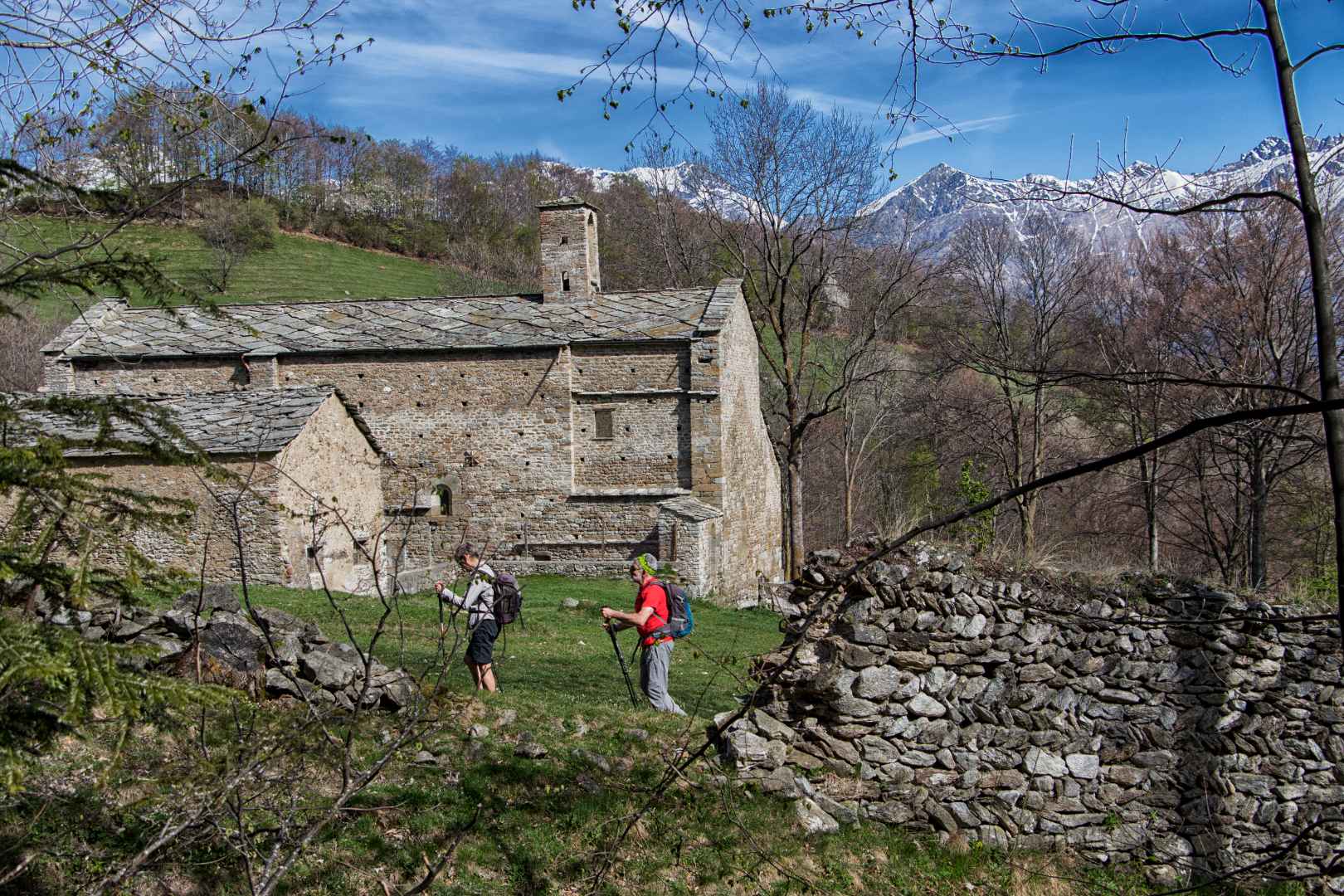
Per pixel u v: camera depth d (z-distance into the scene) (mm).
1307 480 25266
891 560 8797
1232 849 8859
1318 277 5879
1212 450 23297
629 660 13945
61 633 3861
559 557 26078
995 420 35031
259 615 9125
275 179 64625
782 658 8789
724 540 26125
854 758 8727
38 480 4145
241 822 5430
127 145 6746
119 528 4406
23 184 4734
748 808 8266
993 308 30641
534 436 26203
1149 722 8961
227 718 6797
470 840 7406
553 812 7887
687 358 25797
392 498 26688
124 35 6234
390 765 7965
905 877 7977
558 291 27734
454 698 9266
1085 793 8820
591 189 61531
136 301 31906
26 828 6191
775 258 32688
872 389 40375
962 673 8805
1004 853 8523
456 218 73688
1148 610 9031
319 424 22094
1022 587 8961
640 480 26047
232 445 20328
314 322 27938
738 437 27422
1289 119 5992
